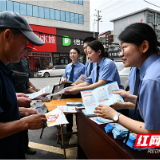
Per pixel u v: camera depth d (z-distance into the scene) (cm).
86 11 1786
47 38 1428
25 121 80
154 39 78
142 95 71
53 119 126
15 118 89
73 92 160
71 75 263
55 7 1589
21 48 84
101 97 117
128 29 81
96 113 93
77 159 167
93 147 119
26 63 193
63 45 1524
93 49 169
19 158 104
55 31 1462
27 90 203
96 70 180
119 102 108
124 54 84
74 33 1552
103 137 100
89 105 112
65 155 184
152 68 72
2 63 81
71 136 242
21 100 122
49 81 951
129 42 80
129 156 72
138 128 71
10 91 84
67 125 235
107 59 168
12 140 87
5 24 76
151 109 65
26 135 190
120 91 119
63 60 1573
